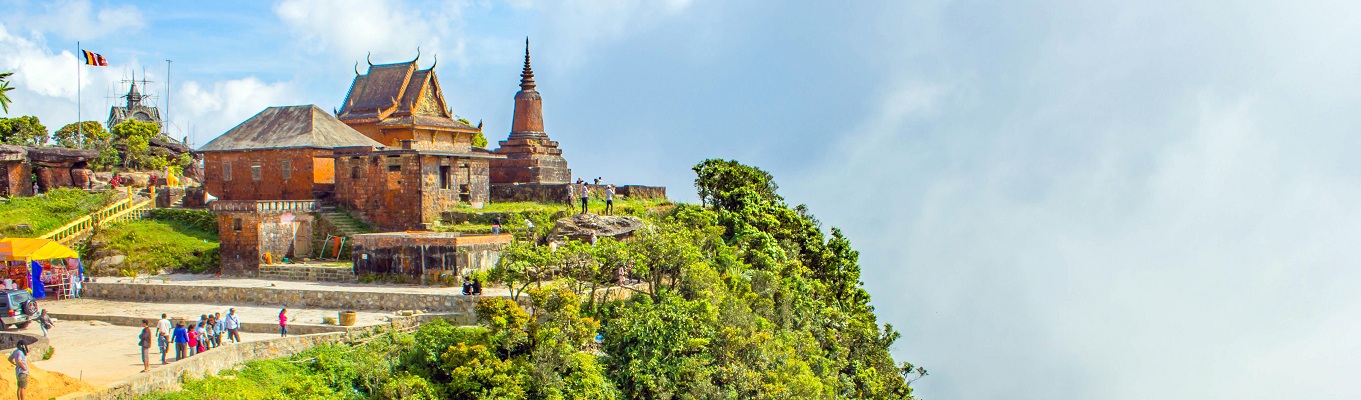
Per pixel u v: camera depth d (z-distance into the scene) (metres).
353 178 81.50
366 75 102.94
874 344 77.38
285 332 53.00
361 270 67.44
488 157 86.75
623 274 65.44
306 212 78.00
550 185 88.69
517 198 89.19
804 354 63.84
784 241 79.88
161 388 43.47
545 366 50.34
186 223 82.44
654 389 53.97
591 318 55.31
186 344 47.03
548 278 65.25
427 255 65.12
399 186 79.62
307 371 49.00
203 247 77.06
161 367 44.31
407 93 100.88
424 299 59.19
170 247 76.62
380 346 52.16
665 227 67.75
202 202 87.50
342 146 85.56
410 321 55.66
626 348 55.84
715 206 85.62
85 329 56.84
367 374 48.84
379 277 66.75
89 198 84.81
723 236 78.00
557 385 50.31
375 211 80.69
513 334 51.81
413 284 65.38
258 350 48.69
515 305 52.56
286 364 49.00
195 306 63.12
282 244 75.06
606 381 53.34
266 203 73.56
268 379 47.25
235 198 87.56
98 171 104.12
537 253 58.53
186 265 75.06
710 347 57.38
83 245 77.62
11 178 87.06
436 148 100.25
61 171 93.25
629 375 54.47
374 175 80.56
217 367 46.56
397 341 52.12
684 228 69.25
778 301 68.88
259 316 58.56
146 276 73.44
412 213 79.19
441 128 99.75
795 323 68.50
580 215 77.31
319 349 50.72
